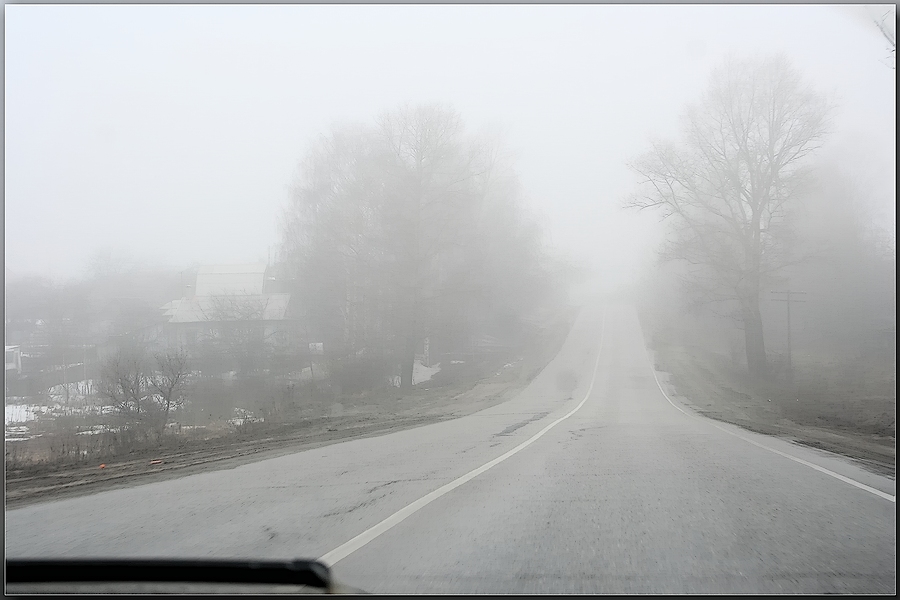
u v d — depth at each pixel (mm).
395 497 8258
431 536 6395
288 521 7082
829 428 19750
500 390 35156
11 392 38531
